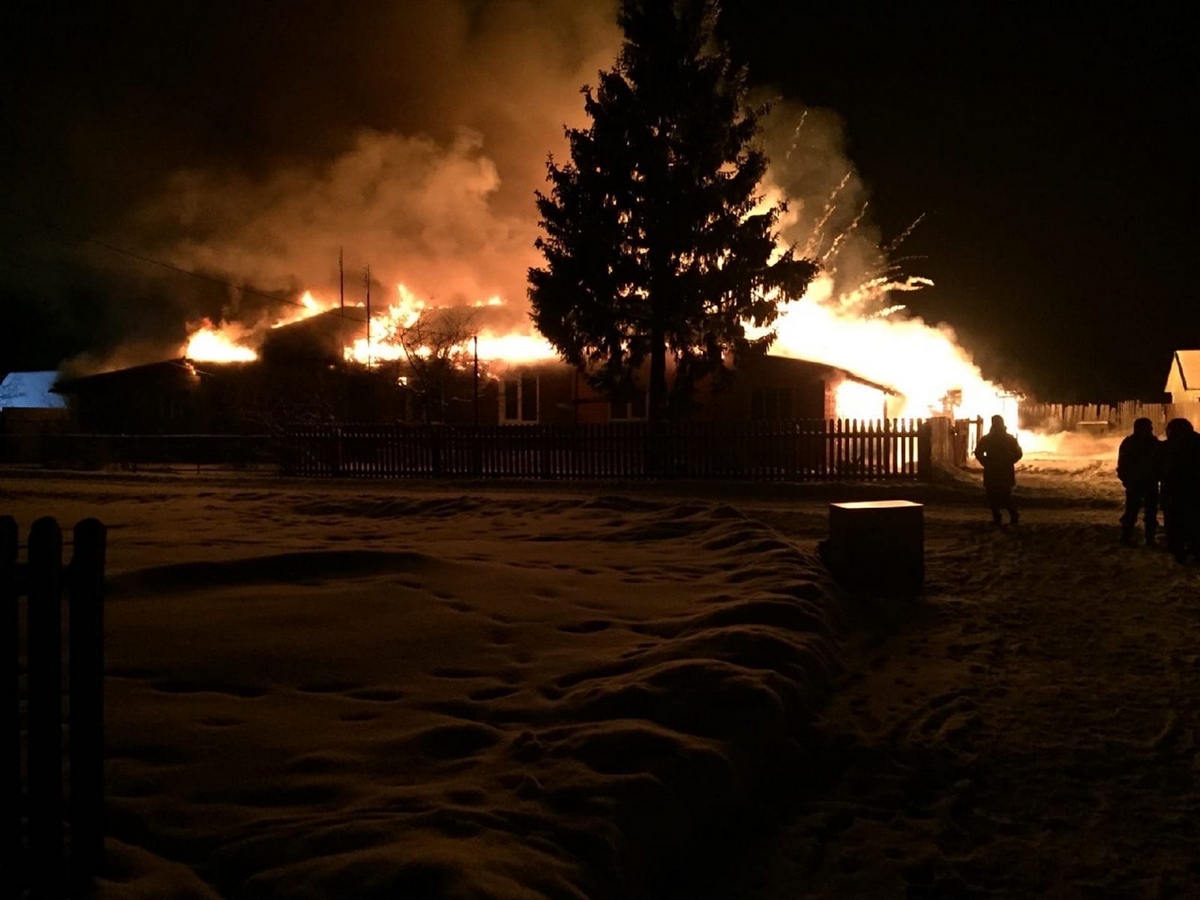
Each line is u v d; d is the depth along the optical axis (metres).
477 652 6.41
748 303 23.75
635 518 13.14
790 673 6.12
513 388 30.86
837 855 4.48
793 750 5.40
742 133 24.27
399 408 31.66
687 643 6.27
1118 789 5.22
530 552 10.78
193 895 3.24
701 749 4.63
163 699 5.29
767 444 20.44
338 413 31.91
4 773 3.12
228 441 30.44
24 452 33.19
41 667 3.17
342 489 21.52
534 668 6.11
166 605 7.42
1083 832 4.73
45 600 3.19
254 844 3.55
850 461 19.73
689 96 23.61
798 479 20.14
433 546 11.30
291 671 5.88
